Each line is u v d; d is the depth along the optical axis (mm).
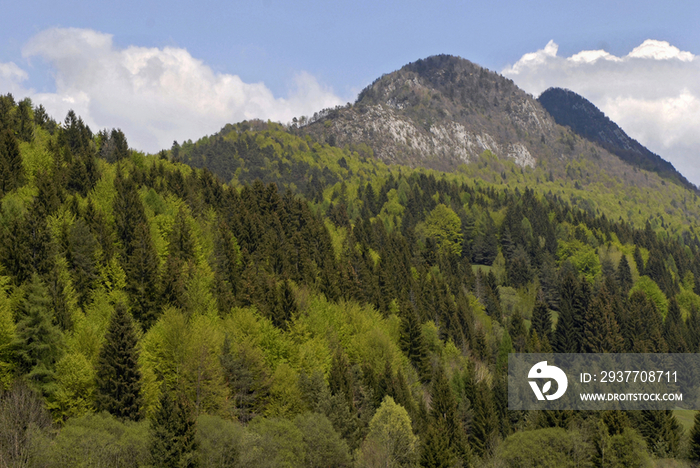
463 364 104688
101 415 51250
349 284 123000
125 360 56344
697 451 76250
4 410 46281
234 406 64188
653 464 72000
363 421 71875
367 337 91312
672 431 81375
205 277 94625
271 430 55250
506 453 73062
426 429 74438
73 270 84875
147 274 85312
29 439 43281
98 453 43969
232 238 124438
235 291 106188
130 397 55375
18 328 57281
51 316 60469
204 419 52344
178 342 64562
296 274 123438
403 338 100938
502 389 95312
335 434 59062
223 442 49812
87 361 57219
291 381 68562
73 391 54438
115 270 87500
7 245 76875
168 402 48000
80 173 127000
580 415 85250
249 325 78500
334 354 82062
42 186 103438
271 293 95438
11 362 56688
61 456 43031
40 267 77188
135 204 109000
